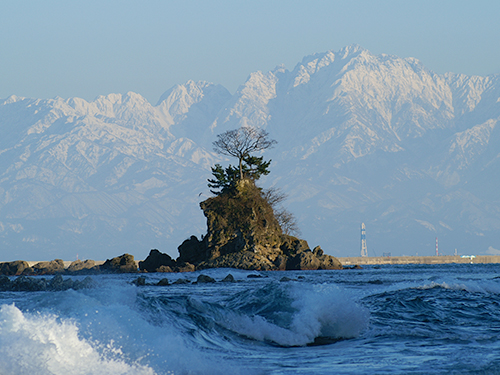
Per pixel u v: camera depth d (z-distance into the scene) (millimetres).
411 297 139500
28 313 66875
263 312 105750
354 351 78875
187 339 79438
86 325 66188
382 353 76250
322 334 95750
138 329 70812
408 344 82688
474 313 116875
